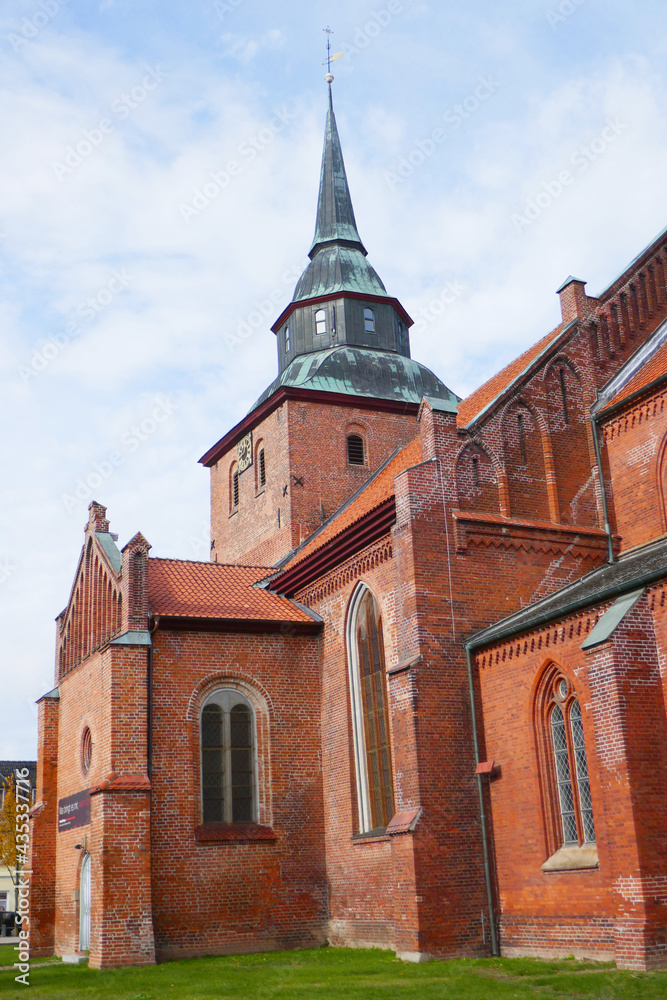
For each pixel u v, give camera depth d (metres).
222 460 46.00
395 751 25.41
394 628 27.89
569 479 28.70
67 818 33.09
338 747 30.14
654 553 25.69
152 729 29.14
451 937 23.55
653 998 16.30
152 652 29.84
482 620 26.27
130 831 27.23
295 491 39.19
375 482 37.56
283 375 42.88
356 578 30.00
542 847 22.92
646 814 19.58
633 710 20.19
